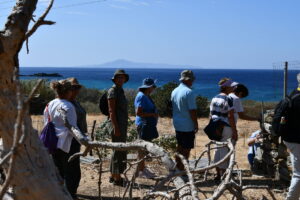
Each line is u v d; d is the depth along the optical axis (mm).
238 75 179000
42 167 2123
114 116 6289
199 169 2654
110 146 2842
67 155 4969
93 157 8367
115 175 6445
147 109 6590
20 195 2074
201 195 5848
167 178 2555
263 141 7504
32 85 18562
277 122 5094
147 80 6664
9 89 2074
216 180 6652
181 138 6613
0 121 2082
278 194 6234
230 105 6484
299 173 5047
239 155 9539
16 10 2086
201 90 70125
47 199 2088
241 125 16250
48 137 4836
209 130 6602
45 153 2186
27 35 2018
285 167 6824
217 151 6586
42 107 17953
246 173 7574
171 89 20016
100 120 17859
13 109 2066
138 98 6617
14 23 2057
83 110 5645
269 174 7273
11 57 2066
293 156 5066
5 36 2033
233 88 6734
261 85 96312
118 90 6352
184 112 6586
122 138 6410
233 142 3578
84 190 6203
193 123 6582
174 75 177625
